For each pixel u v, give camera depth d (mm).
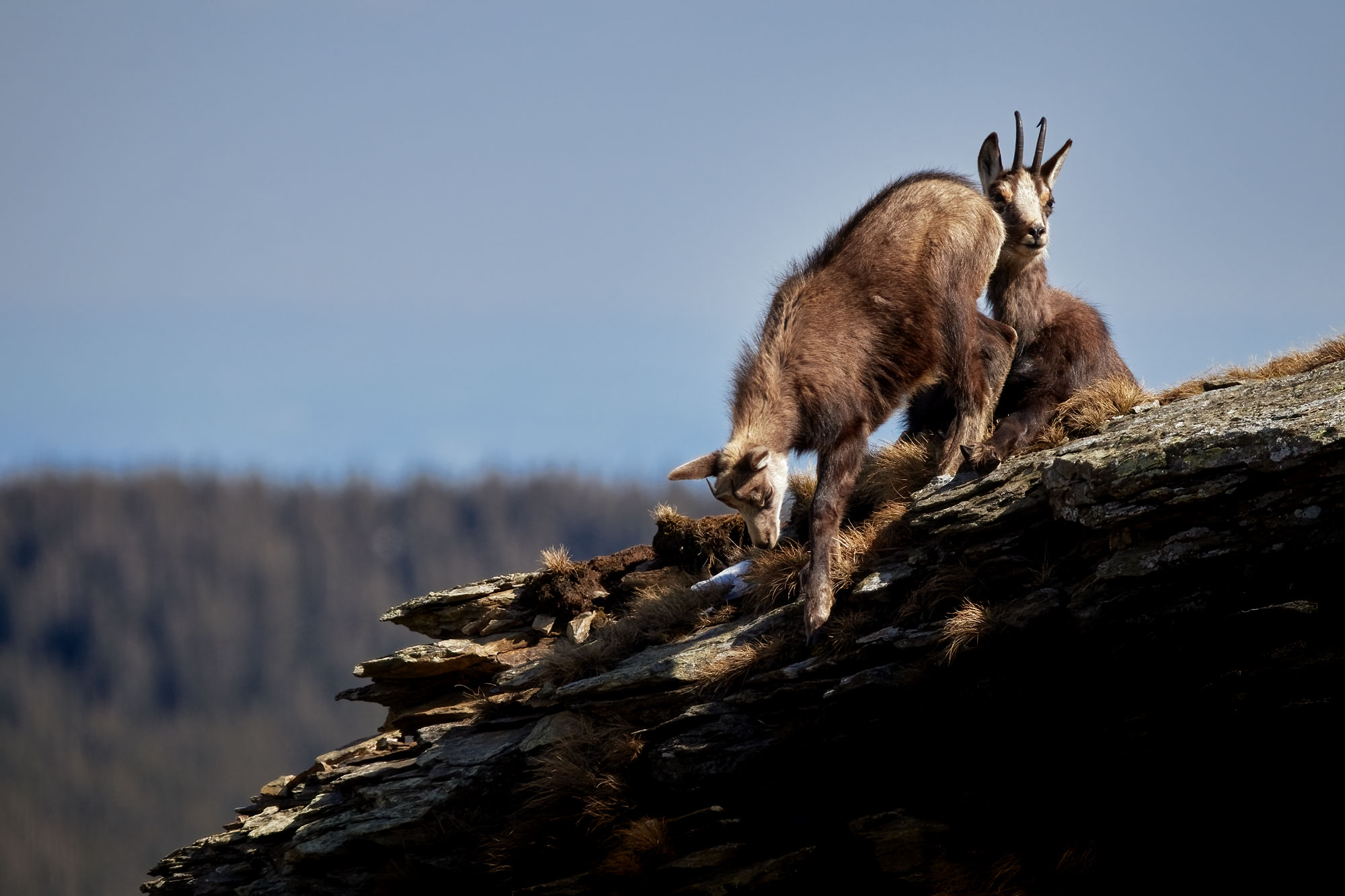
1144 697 25359
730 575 35188
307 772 38281
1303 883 24156
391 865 32406
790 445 31250
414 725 37000
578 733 31906
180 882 37281
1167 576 24844
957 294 31906
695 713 29969
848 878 27188
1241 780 24484
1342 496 23281
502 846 30938
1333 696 22984
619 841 29656
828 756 28141
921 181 33312
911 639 27594
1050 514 27688
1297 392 26656
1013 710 26469
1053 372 33906
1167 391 31859
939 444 34125
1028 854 26016
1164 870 25219
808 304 32125
